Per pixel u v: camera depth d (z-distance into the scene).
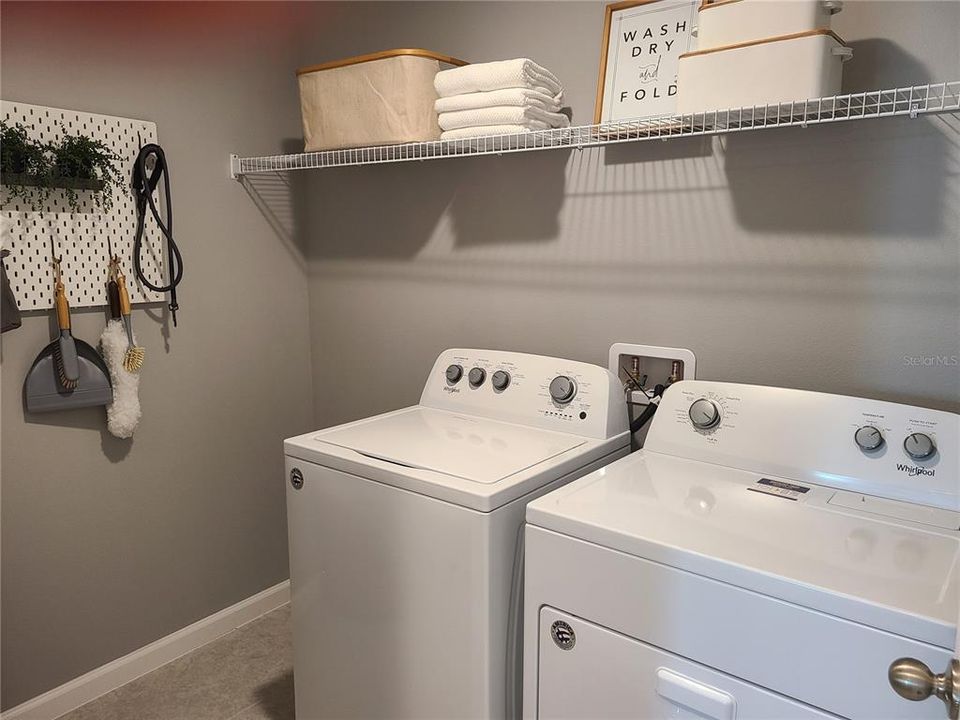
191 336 2.25
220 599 2.43
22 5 1.79
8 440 1.86
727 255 1.73
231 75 2.29
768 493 1.40
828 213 1.59
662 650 1.18
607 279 1.93
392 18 2.28
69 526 2.01
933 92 1.45
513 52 2.04
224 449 2.39
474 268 2.20
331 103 2.07
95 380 1.96
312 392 2.67
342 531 1.63
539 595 1.34
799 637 1.04
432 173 2.25
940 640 0.93
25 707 1.95
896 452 1.38
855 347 1.59
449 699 1.48
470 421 1.93
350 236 2.48
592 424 1.76
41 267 1.86
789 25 1.38
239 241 2.37
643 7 1.79
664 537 1.19
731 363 1.75
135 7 2.03
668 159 1.79
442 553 1.45
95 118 1.94
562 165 1.98
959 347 1.47
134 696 2.12
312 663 1.77
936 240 1.48
